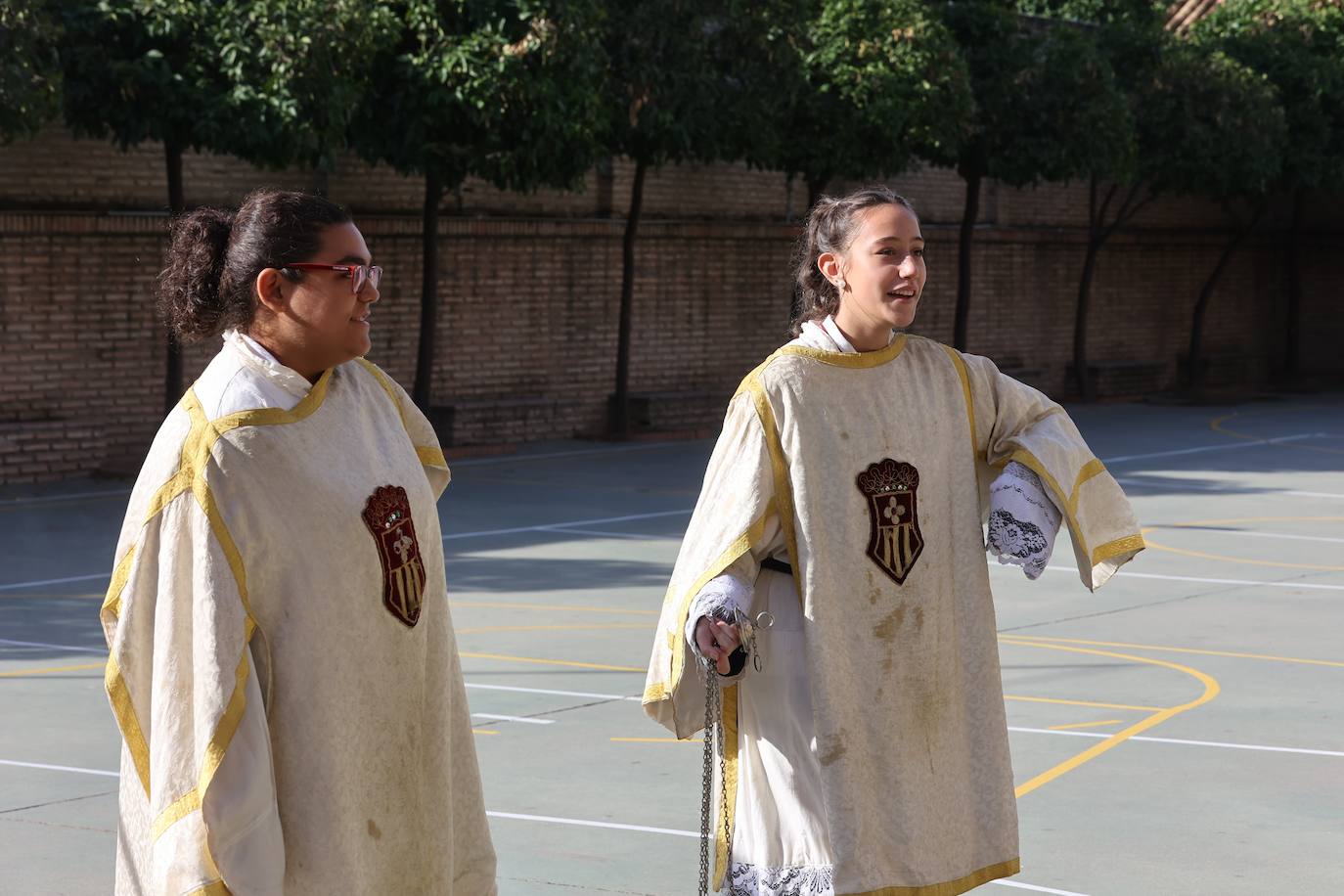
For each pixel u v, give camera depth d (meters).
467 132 21.86
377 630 3.80
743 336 30.53
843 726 4.54
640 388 28.83
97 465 21.27
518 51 21.66
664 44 24.02
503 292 26.55
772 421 4.62
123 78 19.00
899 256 4.64
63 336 21.09
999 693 4.80
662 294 29.03
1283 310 44.03
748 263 30.48
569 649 11.66
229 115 19.25
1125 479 23.16
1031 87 30.53
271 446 3.69
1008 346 36.41
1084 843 7.24
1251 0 38.59
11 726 9.30
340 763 3.73
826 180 27.75
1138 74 34.44
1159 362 39.31
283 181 23.70
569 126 21.72
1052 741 9.15
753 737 4.67
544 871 6.75
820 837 4.57
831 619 4.56
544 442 26.69
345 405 3.88
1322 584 14.91
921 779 4.65
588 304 27.88
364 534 3.77
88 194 21.41
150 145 22.06
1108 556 4.84
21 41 17.78
